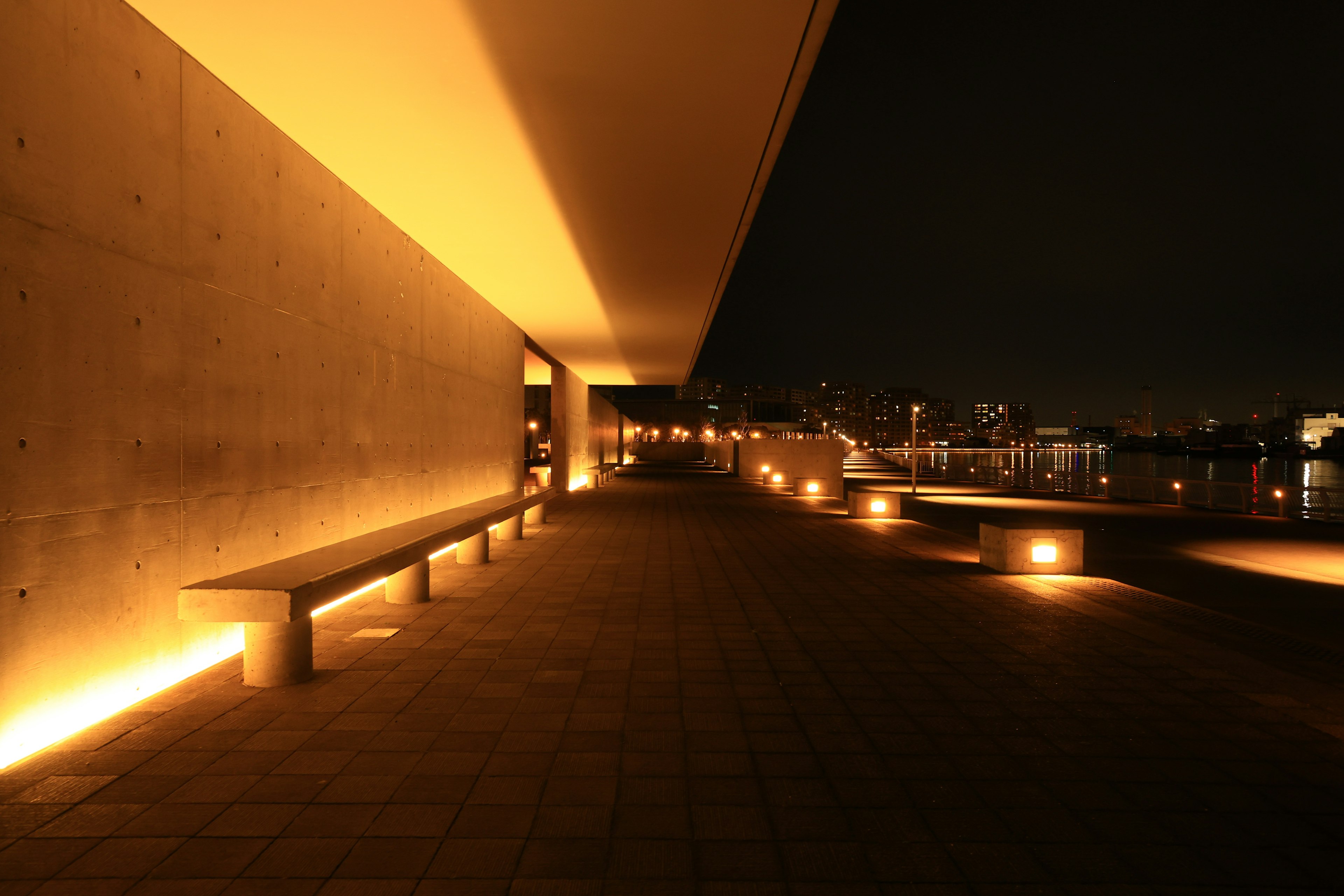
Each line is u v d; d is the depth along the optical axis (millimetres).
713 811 2938
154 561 4266
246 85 4891
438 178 6645
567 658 5035
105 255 3867
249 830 2766
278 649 4391
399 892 2379
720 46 4379
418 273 8836
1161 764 3418
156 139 4273
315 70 4688
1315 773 3336
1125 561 11195
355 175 6574
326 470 6484
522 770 3287
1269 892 2430
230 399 5043
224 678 4547
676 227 8070
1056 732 3787
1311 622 7043
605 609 6527
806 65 4625
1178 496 22531
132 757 3396
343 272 6828
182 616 3936
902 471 48781
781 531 12578
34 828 2766
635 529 12672
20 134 3346
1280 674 4785
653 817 2883
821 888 2432
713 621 6121
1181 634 5789
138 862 2547
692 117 5352
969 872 2533
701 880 2463
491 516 8016
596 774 3258
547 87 4895
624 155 6066
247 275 5254
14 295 3318
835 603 6844
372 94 5012
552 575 8234
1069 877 2506
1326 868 2570
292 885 2416
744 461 30391
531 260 9562
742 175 6508
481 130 5578
